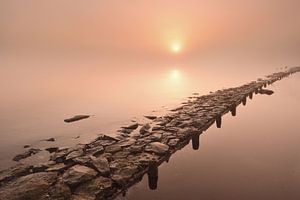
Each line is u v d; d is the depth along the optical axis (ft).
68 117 64.64
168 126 38.96
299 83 134.72
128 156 26.68
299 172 28.07
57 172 23.26
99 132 49.55
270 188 24.49
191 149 36.11
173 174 27.86
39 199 18.62
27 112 72.13
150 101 88.63
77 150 29.94
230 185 25.20
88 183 20.65
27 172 25.77
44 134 48.65
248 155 33.45
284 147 36.45
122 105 81.92
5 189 20.03
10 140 44.75
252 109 66.90
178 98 93.56
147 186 25.31
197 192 23.93
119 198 22.71
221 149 35.83
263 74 224.74
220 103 57.62
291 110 65.31
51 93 118.11
